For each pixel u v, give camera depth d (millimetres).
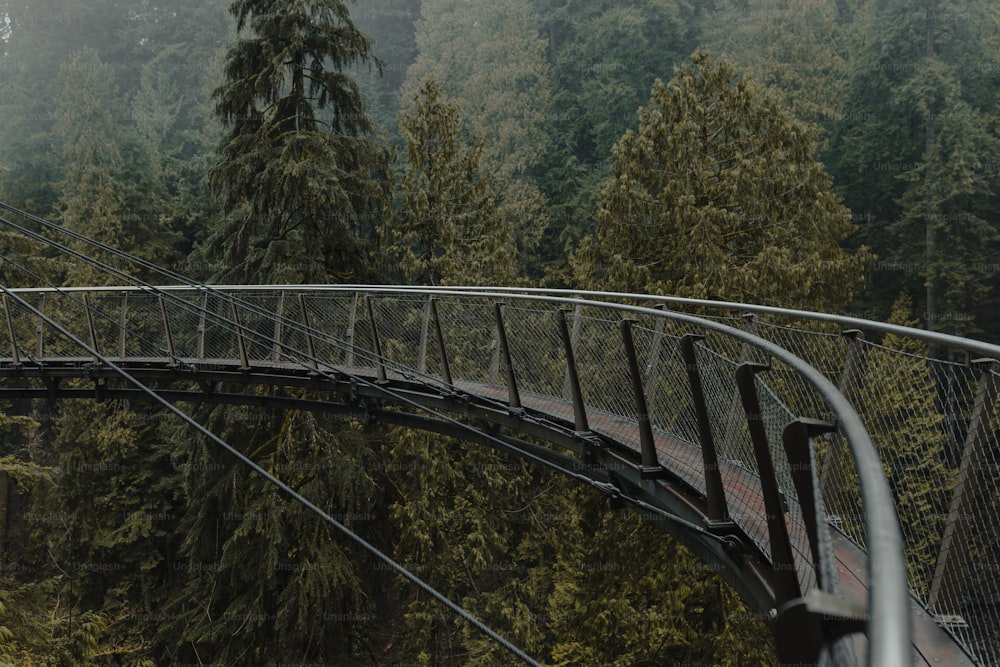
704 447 5074
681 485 6012
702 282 15953
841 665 1463
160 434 25406
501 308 8977
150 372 13703
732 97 17656
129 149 36312
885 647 841
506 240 20094
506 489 17766
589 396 7840
